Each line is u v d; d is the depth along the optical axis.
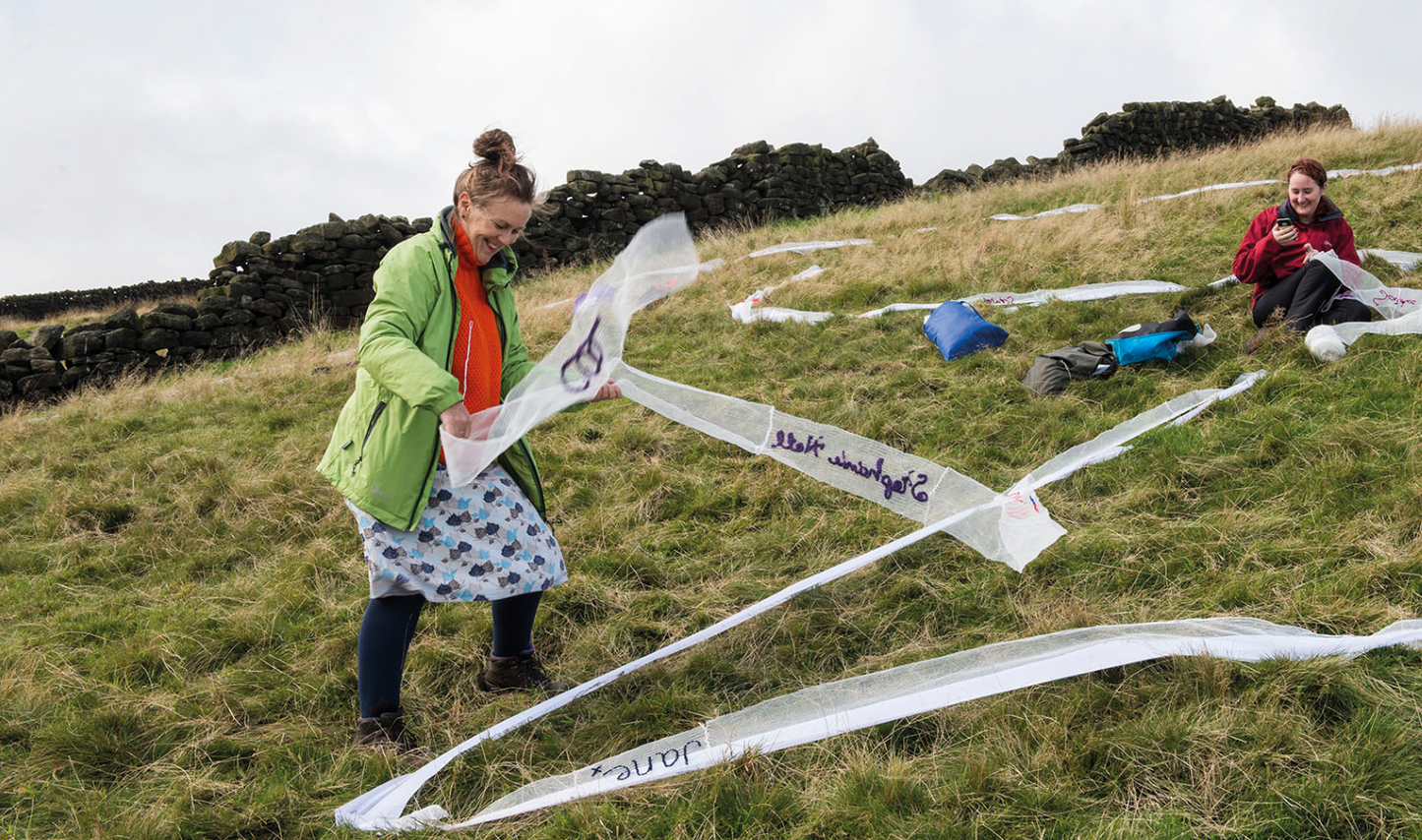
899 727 2.55
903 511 3.63
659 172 15.48
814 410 5.08
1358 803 2.02
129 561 4.52
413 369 2.37
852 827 2.18
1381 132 11.19
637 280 2.72
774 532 3.92
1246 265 5.12
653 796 2.40
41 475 5.87
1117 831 2.04
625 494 4.49
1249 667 2.51
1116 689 2.55
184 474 5.53
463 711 2.97
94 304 22.27
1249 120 20.36
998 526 3.33
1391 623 2.65
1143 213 8.02
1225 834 2.01
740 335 6.75
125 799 2.65
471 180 2.53
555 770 2.62
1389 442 3.63
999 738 2.41
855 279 7.69
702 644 3.20
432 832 2.37
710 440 4.92
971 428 4.59
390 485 2.52
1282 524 3.27
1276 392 4.34
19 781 2.74
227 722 3.02
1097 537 3.40
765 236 11.30
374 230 12.81
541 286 11.42
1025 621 3.06
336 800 2.54
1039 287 6.79
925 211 11.21
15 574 4.52
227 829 2.46
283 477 5.11
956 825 2.12
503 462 2.88
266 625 3.64
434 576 2.60
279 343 11.05
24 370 9.48
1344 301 4.91
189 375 9.44
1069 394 4.80
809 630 3.20
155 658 3.46
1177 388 4.64
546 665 3.26
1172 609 2.94
